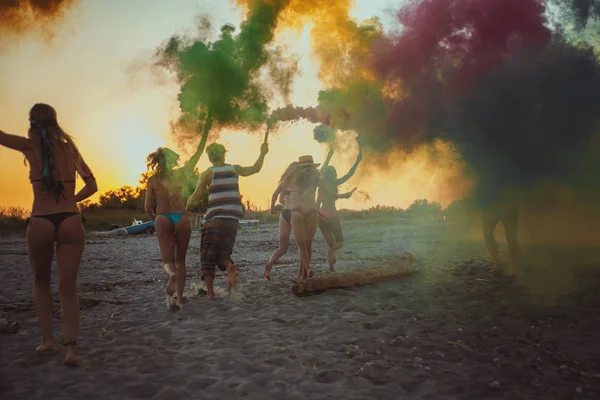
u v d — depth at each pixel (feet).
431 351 15.79
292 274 31.71
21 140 14.73
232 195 24.18
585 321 18.57
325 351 15.90
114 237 79.71
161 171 22.40
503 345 16.11
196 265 38.83
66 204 14.97
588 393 12.57
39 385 13.08
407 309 20.77
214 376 13.82
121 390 12.90
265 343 16.72
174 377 13.67
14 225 83.05
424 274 29.30
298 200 27.61
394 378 13.62
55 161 14.84
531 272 28.71
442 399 12.30
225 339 17.13
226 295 24.91
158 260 43.80
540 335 17.12
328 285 24.76
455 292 23.99
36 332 18.33
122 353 15.80
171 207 22.52
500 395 12.52
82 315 21.34
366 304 21.83
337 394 12.57
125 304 23.58
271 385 13.20
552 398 12.35
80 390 12.76
